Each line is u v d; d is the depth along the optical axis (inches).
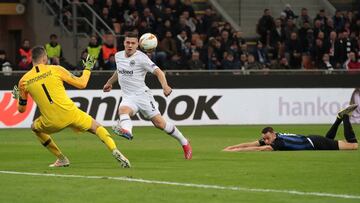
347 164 1043.3
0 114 1825.8
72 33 2263.8
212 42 2128.4
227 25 2220.7
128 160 1087.6
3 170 989.8
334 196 771.4
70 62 2261.3
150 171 967.6
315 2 2689.5
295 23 2409.0
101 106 1865.2
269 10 2455.7
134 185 842.2
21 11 2428.6
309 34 2283.5
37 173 951.0
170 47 2107.5
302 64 2229.3
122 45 2106.3
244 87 1941.4
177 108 1904.5
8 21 2508.6
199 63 2071.9
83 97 1855.3
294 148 1235.2
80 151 1272.1
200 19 2289.6
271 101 1951.3
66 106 989.2
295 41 2258.9
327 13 2667.3
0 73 1820.9
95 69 2001.7
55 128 994.1
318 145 1232.8
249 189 815.1
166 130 1123.9
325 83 1971.0
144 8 2240.4
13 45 2524.6
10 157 1177.4
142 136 1599.4
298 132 1712.6
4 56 2014.0
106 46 2015.3
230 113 1932.8
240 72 1937.7
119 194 783.7
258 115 1947.6
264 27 2309.3
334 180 886.4
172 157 1162.0
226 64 2105.1
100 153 1235.9
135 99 1111.6
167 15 2212.1
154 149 1305.4
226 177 909.8
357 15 2420.0
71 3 2288.4
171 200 749.9
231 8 2610.7
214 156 1168.8
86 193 791.1
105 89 1152.8
